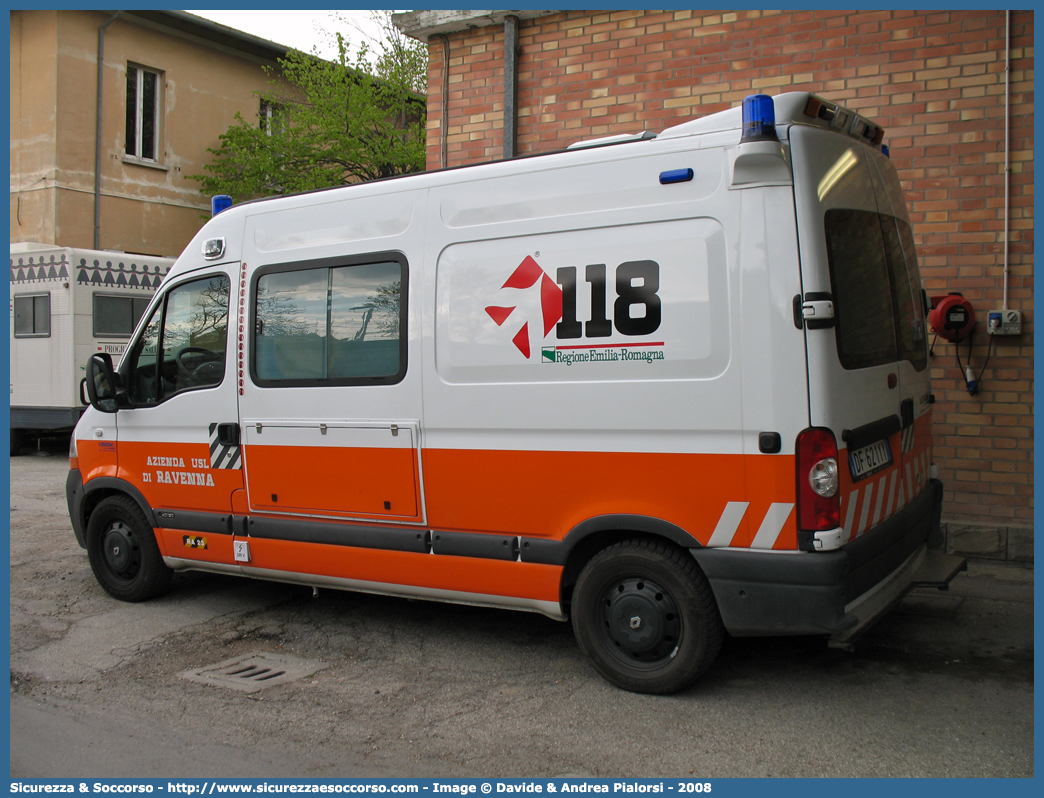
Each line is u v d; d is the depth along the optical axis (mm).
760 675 4207
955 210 6055
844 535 3594
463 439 4352
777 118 3664
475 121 7922
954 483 6156
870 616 3662
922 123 6117
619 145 4012
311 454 4879
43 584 6246
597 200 4016
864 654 4449
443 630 5043
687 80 6914
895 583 4062
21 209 16984
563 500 4082
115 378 5727
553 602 4180
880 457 3994
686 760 3371
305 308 4926
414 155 19812
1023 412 5949
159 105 18500
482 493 4312
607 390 3939
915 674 4176
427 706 3955
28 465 12477
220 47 19625
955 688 3998
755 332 3609
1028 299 5895
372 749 3537
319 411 4832
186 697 4137
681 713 3791
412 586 4594
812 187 3613
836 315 3645
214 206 5715
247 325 5137
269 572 5145
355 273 4746
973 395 6066
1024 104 5840
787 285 3562
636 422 3871
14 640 5027
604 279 3963
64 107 16641
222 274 5289
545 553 4141
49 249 12531
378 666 4492
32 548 7328
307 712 3924
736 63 6715
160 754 3539
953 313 5914
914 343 4637
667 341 3805
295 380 4941
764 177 3625
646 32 7059
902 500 4270
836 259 3719
